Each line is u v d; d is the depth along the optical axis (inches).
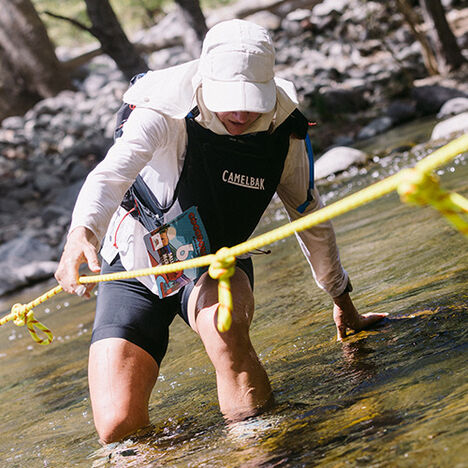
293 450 91.4
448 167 290.7
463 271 154.9
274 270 227.3
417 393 98.3
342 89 614.2
